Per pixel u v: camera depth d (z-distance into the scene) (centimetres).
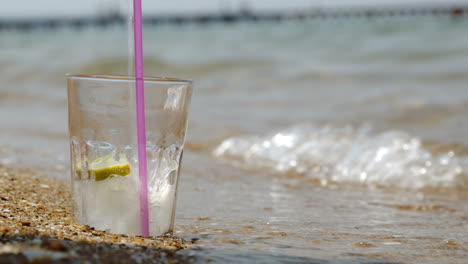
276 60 1311
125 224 183
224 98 923
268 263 175
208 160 501
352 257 193
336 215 286
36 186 272
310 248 203
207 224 239
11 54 1719
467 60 1137
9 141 521
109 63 1405
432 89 876
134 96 177
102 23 8100
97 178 182
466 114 692
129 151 180
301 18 8162
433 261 197
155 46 1822
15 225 177
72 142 189
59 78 1256
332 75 1091
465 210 325
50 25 8219
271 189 373
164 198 187
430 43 1392
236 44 1762
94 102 180
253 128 644
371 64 1203
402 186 418
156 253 166
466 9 4012
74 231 176
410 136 546
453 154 480
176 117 185
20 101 952
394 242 225
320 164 475
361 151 489
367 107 776
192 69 1275
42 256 137
